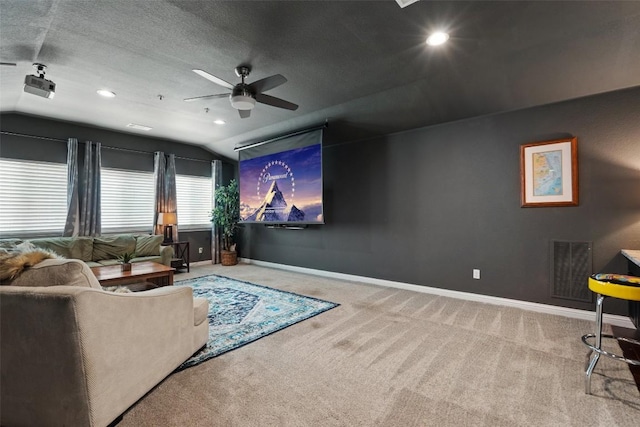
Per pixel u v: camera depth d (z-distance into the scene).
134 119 4.80
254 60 2.85
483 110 3.64
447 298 3.93
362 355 2.35
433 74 3.11
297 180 5.01
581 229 3.14
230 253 6.58
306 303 3.71
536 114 3.41
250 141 5.97
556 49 2.58
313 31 2.39
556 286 3.27
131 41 2.55
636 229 2.88
